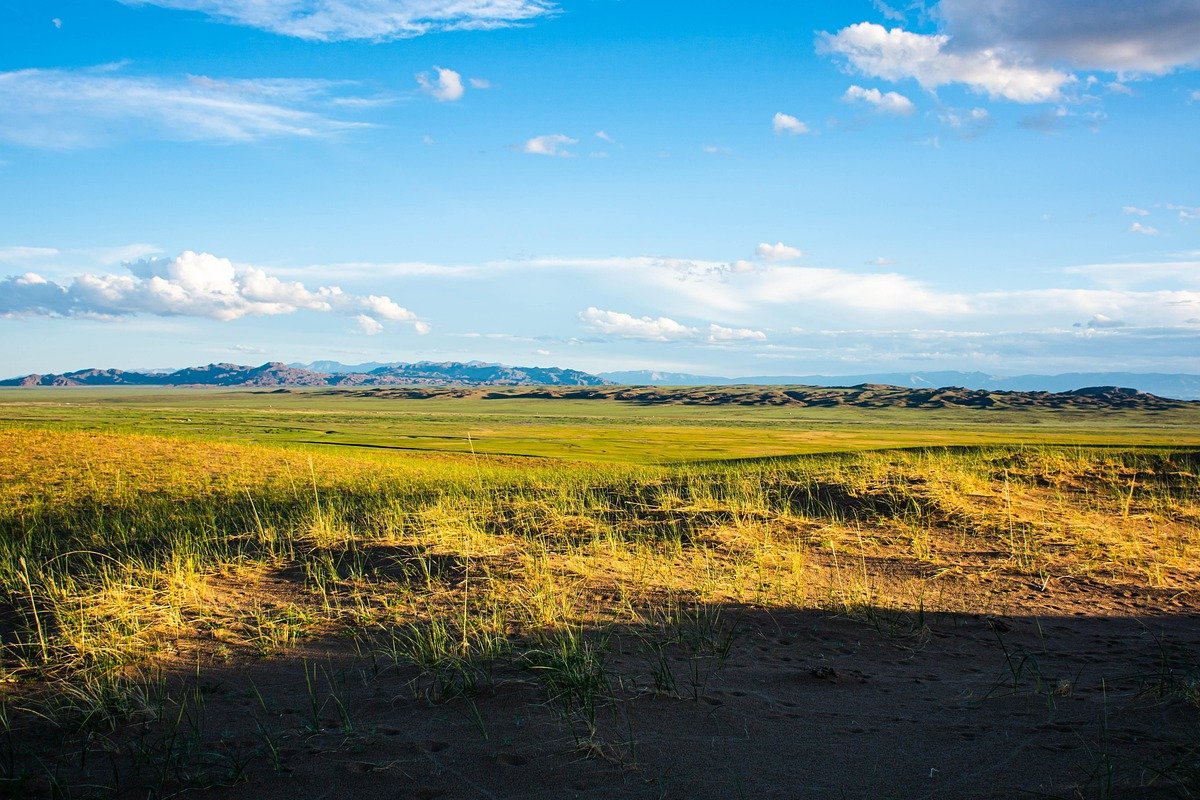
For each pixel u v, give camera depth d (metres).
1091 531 9.91
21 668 5.05
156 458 20.69
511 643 5.56
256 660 5.29
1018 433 81.00
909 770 3.54
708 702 4.46
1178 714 4.20
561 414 128.88
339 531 9.84
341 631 5.95
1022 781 3.39
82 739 3.92
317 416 96.19
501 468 28.55
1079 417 138.62
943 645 5.95
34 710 4.35
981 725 4.16
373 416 101.25
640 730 4.00
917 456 16.34
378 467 22.78
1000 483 13.15
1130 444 45.81
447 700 4.43
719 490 12.95
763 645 5.79
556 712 4.22
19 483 16.50
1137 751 3.68
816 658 5.54
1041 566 8.48
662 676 4.80
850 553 9.07
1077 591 7.62
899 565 8.58
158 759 3.66
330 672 5.02
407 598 6.85
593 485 14.55
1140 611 7.00
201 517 12.41
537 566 7.80
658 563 8.23
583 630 5.91
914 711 4.44
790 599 7.06
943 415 141.75
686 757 3.67
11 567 7.90
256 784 3.40
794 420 116.75
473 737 3.90
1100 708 4.39
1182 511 11.18
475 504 12.10
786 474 14.43
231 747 3.81
